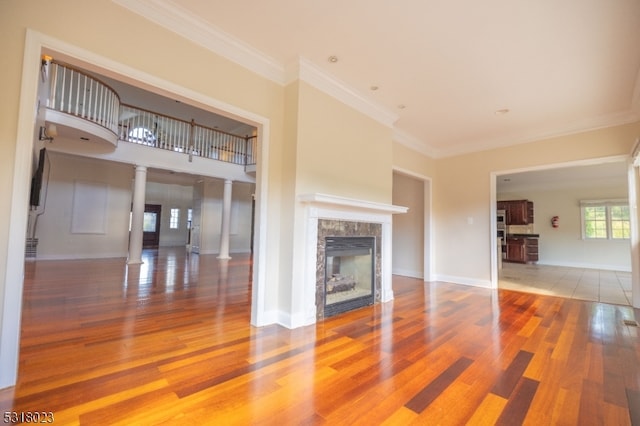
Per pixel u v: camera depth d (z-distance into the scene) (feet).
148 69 7.74
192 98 8.55
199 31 8.58
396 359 7.52
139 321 9.95
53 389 5.80
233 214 36.06
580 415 5.35
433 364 7.27
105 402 5.43
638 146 11.61
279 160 10.70
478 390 6.14
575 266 28.96
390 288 14.06
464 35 8.77
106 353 7.47
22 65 6.00
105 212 26.25
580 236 29.07
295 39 9.20
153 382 6.16
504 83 11.44
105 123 19.79
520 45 9.14
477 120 15.02
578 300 14.28
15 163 5.89
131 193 27.73
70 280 16.15
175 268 21.70
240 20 8.39
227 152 29.12
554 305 13.26
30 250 22.94
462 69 10.57
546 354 7.95
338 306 11.51
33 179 8.96
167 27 8.11
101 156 21.38
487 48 9.34
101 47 7.02
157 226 43.19
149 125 26.71
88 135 18.76
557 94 12.16
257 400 5.63
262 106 10.24
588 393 6.07
